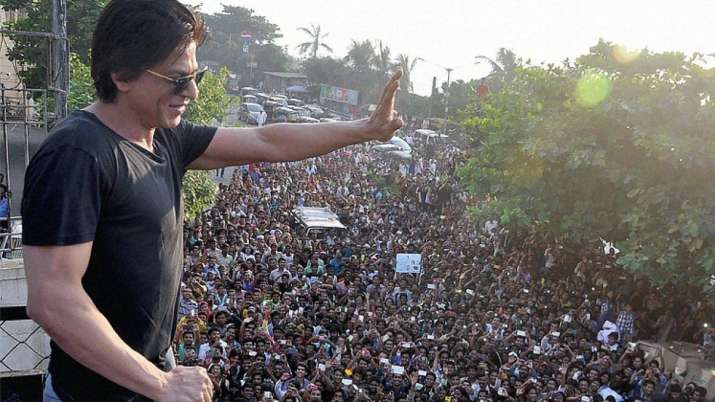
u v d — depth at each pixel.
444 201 35.56
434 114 71.19
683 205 17.59
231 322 15.78
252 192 32.19
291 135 2.50
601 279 21.33
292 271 20.75
